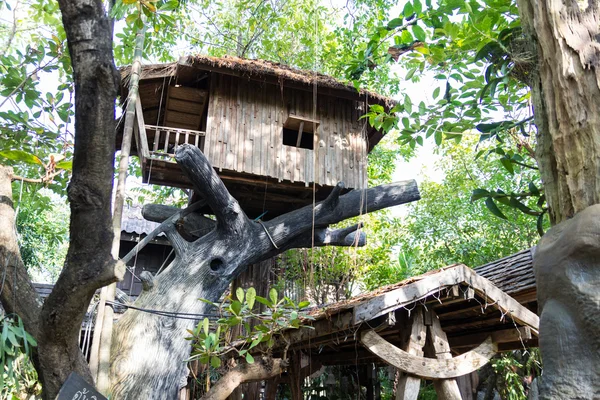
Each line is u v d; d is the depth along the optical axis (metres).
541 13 2.75
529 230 11.70
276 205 9.71
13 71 5.44
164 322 7.01
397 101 8.90
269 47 12.27
